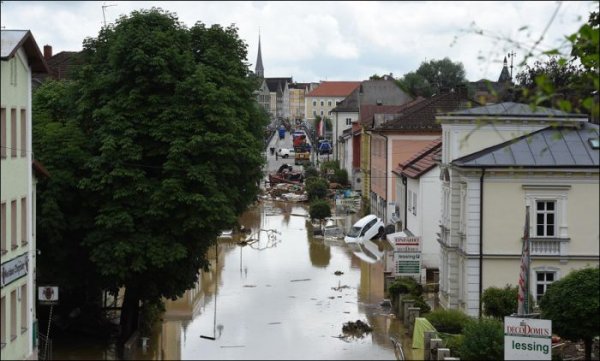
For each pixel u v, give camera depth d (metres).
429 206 63.09
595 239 45.53
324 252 75.44
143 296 43.28
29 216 38.06
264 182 137.38
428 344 39.78
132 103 43.03
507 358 34.00
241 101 50.28
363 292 57.84
